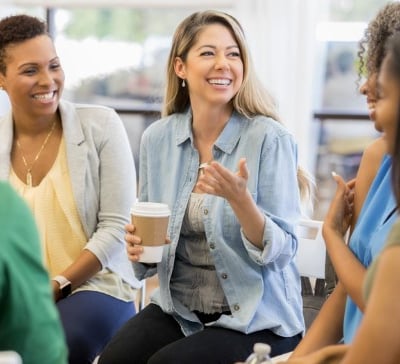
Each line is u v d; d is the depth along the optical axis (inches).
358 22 186.1
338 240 70.5
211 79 85.8
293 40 176.6
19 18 92.5
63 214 93.5
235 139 87.2
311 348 70.2
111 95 207.5
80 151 94.3
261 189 84.3
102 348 88.7
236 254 83.7
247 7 178.5
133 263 89.3
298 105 177.6
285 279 86.0
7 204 48.6
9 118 97.2
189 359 76.6
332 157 194.1
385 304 44.6
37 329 47.6
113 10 201.2
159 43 202.4
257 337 81.2
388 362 45.0
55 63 93.3
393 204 64.6
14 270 46.8
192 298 86.9
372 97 66.5
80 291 91.4
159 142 91.4
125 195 95.4
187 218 86.5
